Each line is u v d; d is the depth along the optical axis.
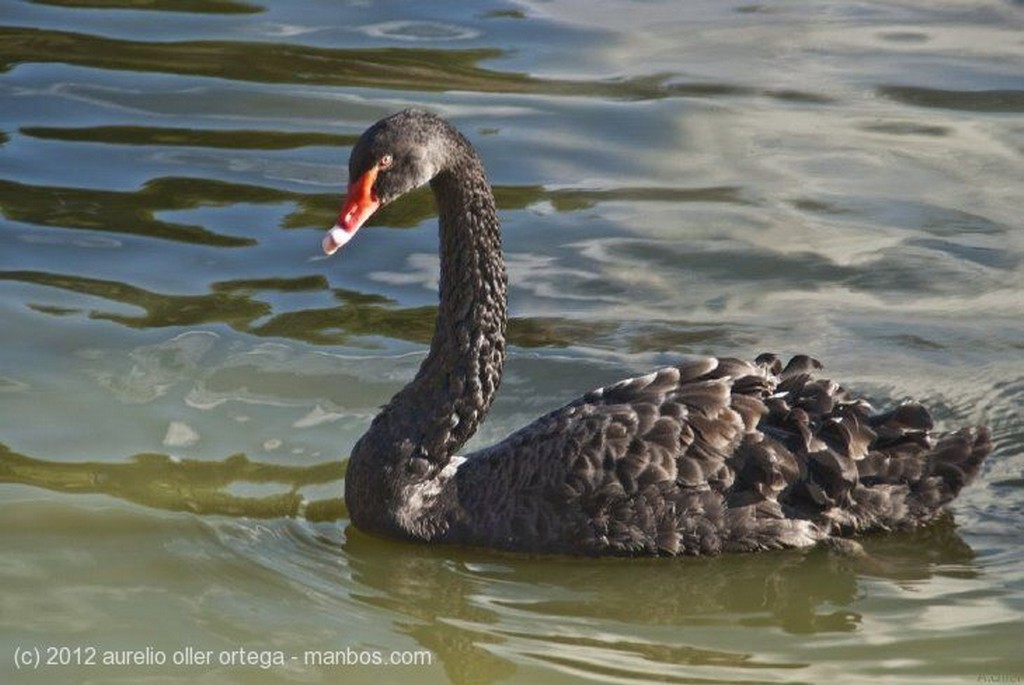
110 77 18.50
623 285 14.52
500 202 15.87
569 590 10.77
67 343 13.44
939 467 11.31
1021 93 18.28
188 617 10.29
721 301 14.30
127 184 16.17
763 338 13.64
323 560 11.04
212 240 15.16
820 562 11.02
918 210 15.82
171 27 20.08
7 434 12.20
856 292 14.42
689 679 9.68
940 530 11.41
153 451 12.08
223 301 14.15
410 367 13.20
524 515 11.07
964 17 20.77
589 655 9.98
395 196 10.85
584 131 17.38
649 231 15.43
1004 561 11.02
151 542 11.05
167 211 15.66
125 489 11.62
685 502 10.97
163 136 17.19
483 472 11.34
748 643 10.14
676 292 14.42
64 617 10.21
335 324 13.84
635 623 10.38
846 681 9.65
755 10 21.05
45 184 16.09
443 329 11.36
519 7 20.95
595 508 10.95
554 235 15.35
